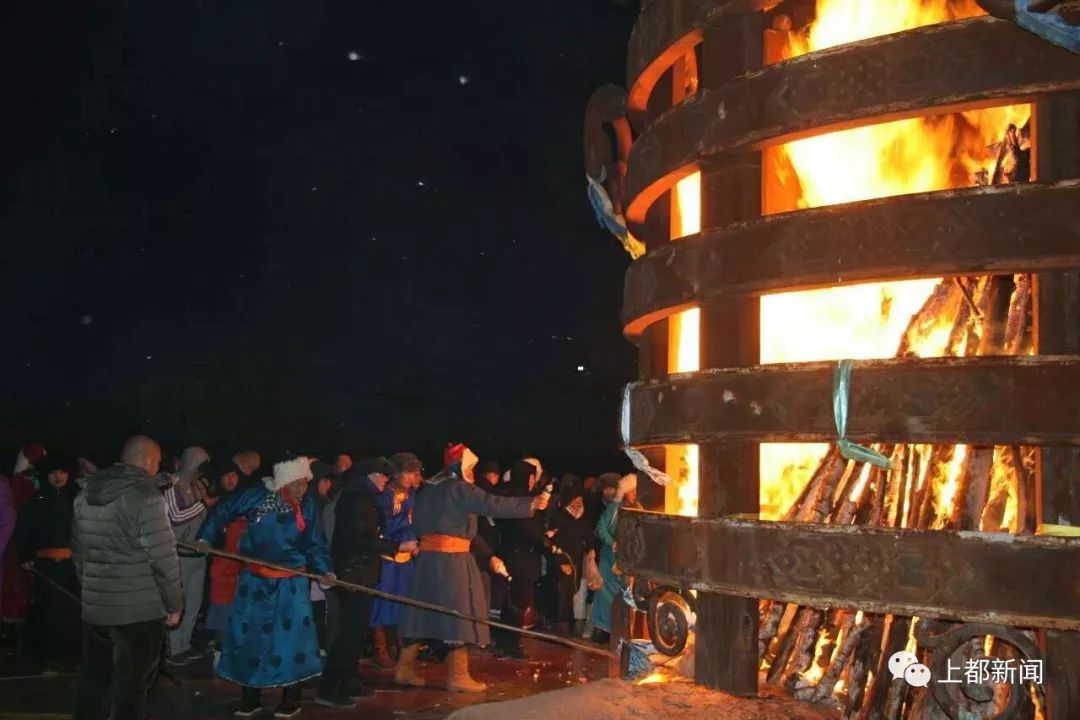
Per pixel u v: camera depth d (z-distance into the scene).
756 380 3.04
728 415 3.11
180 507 7.36
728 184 3.28
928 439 2.74
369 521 8.17
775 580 2.96
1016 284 3.33
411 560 9.40
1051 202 2.66
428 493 8.58
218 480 10.96
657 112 4.27
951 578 2.70
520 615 11.04
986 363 2.69
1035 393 2.65
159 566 5.73
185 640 9.73
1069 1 2.57
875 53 2.88
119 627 5.75
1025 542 2.64
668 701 3.26
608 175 4.64
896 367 2.80
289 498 7.41
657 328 3.97
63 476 9.83
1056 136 2.72
